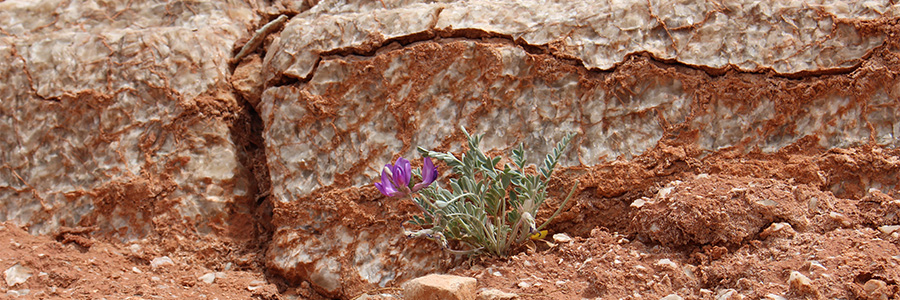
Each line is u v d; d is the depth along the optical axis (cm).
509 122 331
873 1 309
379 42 346
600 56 325
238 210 368
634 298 254
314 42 358
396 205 330
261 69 383
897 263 240
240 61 392
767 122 309
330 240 336
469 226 305
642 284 263
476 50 335
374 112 344
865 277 235
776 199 281
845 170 296
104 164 371
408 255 323
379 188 296
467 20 342
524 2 348
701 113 315
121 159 369
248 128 385
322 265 332
